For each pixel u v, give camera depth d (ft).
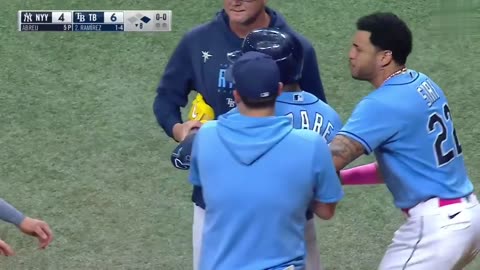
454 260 54.34
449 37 105.40
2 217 57.52
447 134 55.01
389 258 56.13
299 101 51.85
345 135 52.85
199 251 56.75
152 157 88.02
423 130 53.98
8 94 96.99
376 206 81.10
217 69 57.36
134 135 91.04
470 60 101.81
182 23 107.96
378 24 54.54
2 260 74.18
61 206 81.51
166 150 88.89
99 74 100.27
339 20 108.37
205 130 47.44
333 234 77.66
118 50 104.06
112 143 89.86
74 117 93.71
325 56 102.58
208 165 46.68
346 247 76.02
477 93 96.63
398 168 54.65
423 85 54.80
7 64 101.81
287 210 45.88
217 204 46.39
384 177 56.29
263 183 45.73
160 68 101.24
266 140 45.96
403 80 54.65
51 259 74.59
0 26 107.76
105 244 76.64
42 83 98.84
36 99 96.32
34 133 91.30
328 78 99.14
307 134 46.70
